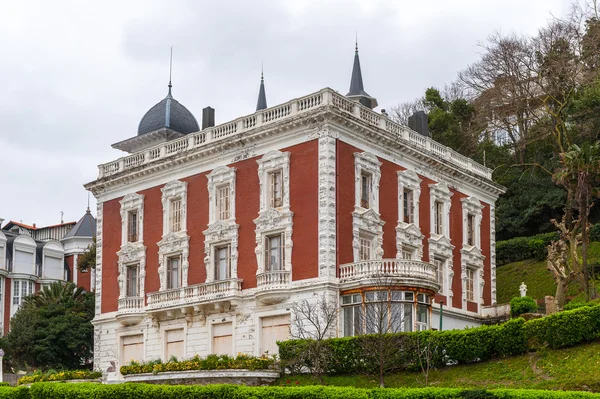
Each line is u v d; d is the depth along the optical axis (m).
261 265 44.25
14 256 81.75
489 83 73.31
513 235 66.94
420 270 42.06
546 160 68.94
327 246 41.50
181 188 49.34
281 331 42.78
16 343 62.94
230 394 30.16
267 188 44.97
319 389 28.41
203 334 45.97
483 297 53.75
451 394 26.36
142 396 31.95
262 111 46.00
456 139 73.69
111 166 54.47
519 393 25.45
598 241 59.19
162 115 57.97
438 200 50.66
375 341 35.31
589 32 67.38
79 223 88.25
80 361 65.31
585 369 30.30
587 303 41.94
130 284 51.78
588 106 63.34
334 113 42.41
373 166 45.38
